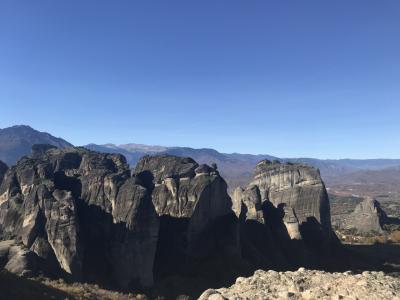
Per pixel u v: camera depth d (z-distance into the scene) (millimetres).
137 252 85938
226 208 112062
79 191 100375
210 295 29484
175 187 107500
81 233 84438
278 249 120312
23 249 78125
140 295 72438
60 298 52750
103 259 86625
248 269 98938
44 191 86750
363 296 25375
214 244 103500
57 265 78812
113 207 92062
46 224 82750
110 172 101000
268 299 27797
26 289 51000
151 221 88625
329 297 26281
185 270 94438
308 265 117500
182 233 99312
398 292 25453
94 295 62312
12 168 106125
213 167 120000
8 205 96188
